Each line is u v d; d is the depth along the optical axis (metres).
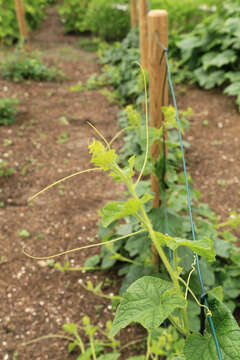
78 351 2.56
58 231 3.61
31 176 4.45
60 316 2.81
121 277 3.07
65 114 5.86
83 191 4.18
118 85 6.31
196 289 2.10
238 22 6.15
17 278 3.13
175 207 2.89
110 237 2.94
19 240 3.50
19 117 5.74
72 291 3.00
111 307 2.85
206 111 5.63
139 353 2.50
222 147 4.80
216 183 4.16
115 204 1.04
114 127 5.45
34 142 5.10
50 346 2.61
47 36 10.34
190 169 4.43
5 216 3.81
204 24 6.95
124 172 1.04
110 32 9.62
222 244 2.71
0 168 4.56
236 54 6.20
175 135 4.40
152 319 0.98
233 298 2.65
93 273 3.14
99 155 0.98
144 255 2.26
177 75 6.64
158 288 1.08
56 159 4.77
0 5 9.45
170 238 1.06
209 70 6.37
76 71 7.71
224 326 1.03
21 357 2.54
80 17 10.27
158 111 2.33
